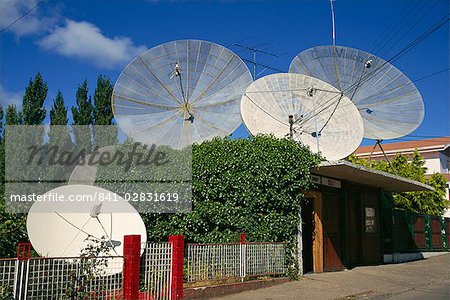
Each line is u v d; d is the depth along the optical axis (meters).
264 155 12.43
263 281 11.25
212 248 10.45
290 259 12.63
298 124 15.65
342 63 18.77
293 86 16.19
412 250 21.09
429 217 23.47
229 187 12.06
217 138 12.84
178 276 9.20
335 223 15.55
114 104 15.11
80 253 8.84
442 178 27.23
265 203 12.40
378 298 10.61
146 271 8.79
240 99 15.91
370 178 15.63
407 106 18.34
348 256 15.95
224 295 10.13
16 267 6.98
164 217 11.71
